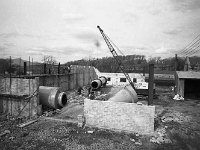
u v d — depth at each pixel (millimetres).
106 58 69438
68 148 9812
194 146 10422
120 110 12156
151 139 11008
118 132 11984
